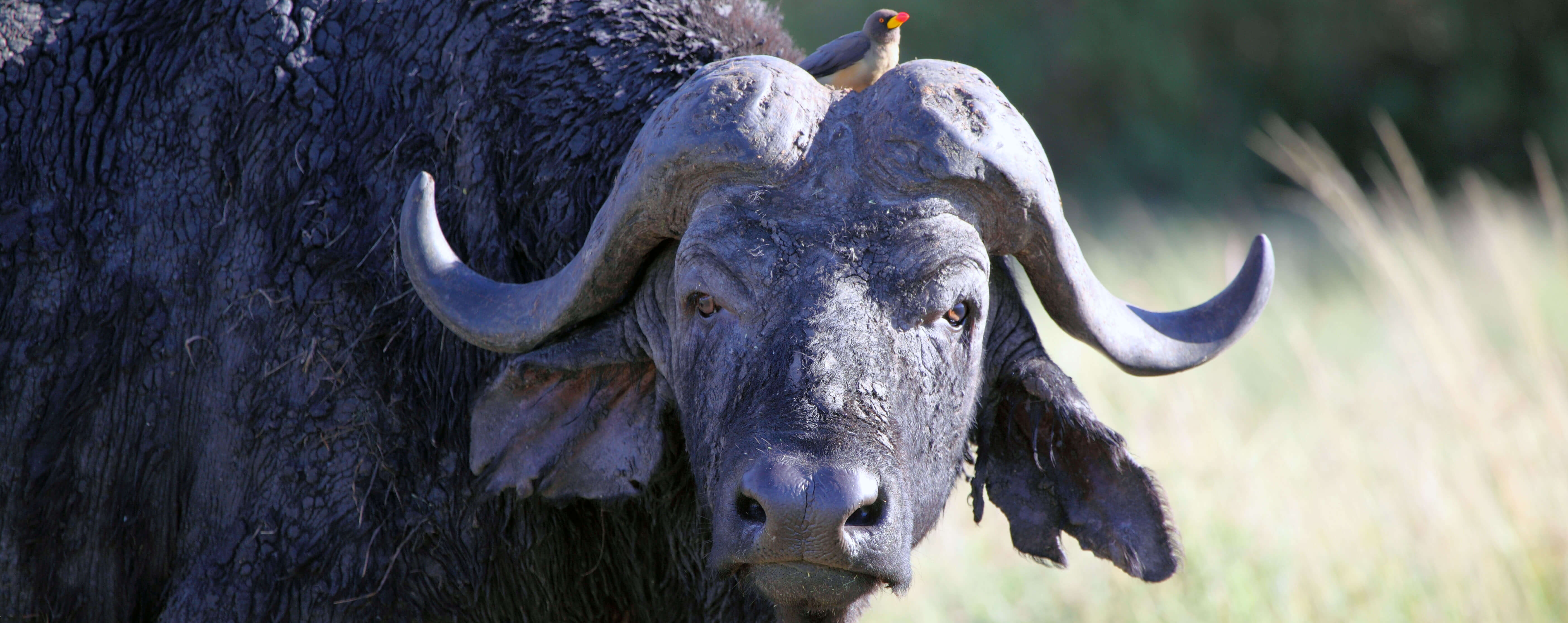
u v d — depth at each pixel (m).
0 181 12.31
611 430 11.16
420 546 12.00
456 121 12.36
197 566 12.17
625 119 12.23
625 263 10.41
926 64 10.14
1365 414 22.86
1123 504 11.80
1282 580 17.89
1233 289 11.42
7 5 12.63
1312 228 49.78
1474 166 75.75
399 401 11.96
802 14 75.81
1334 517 19.28
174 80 12.45
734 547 9.24
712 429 9.86
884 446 9.19
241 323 12.11
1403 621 17.28
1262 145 73.31
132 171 12.34
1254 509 19.48
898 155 9.72
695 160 9.75
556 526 12.33
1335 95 78.25
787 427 9.12
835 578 9.30
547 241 12.11
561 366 10.80
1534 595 17.16
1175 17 76.19
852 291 9.53
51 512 12.50
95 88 12.49
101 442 12.42
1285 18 75.94
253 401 12.07
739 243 9.66
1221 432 21.48
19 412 12.36
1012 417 11.80
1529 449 19.67
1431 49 76.06
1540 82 74.81
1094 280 10.91
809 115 9.93
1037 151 10.10
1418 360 23.77
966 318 10.12
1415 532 18.53
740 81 9.91
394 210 12.24
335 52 12.48
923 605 18.61
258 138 12.27
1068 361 26.78
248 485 12.11
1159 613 17.91
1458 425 20.44
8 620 12.76
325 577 11.86
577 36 12.53
